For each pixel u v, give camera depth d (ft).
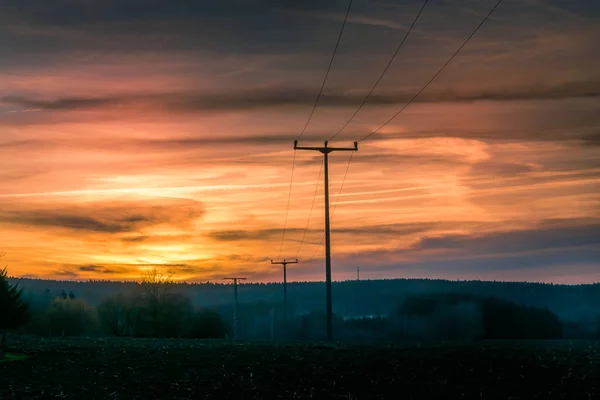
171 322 259.80
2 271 131.54
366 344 142.72
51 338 157.79
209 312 271.08
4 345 122.42
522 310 257.14
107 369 103.76
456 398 84.38
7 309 127.95
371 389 89.86
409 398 84.79
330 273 199.82
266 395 86.94
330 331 193.98
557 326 257.75
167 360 112.16
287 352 121.70
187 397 85.66
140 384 92.84
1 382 92.89
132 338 175.83
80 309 258.98
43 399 83.05
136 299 260.21
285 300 380.78
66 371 101.91
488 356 112.47
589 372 97.76
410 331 273.95
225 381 95.04
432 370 100.99
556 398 83.41
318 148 213.25
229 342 155.53
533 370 100.01
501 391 87.35
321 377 97.30
